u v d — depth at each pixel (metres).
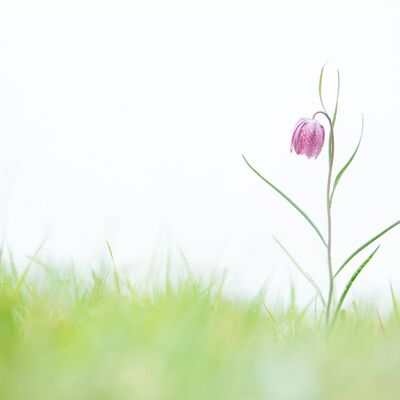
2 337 1.19
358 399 1.09
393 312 1.39
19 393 1.08
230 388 1.09
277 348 1.24
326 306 1.31
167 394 1.08
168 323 1.23
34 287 1.37
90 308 1.36
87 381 1.09
